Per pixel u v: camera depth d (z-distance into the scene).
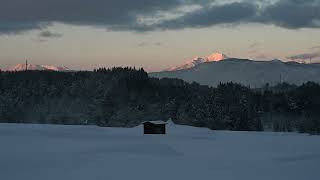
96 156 44.03
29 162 37.88
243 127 168.00
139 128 115.50
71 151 48.50
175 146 60.62
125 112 191.50
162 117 185.38
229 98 183.88
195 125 173.12
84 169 34.00
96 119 188.12
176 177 31.03
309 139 88.19
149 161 40.56
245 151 54.81
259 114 182.62
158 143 62.31
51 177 30.03
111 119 187.88
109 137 76.50
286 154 51.47
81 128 108.88
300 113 184.38
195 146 61.50
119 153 47.50
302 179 31.34
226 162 41.28
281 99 192.62
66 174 31.39
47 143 58.53
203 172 33.91
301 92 195.62
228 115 170.62
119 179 29.53
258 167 37.75
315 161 43.50
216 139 81.25
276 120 178.00
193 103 191.38
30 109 199.62
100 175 31.05
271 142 75.31
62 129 101.25
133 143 61.22
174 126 124.00
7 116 194.88
